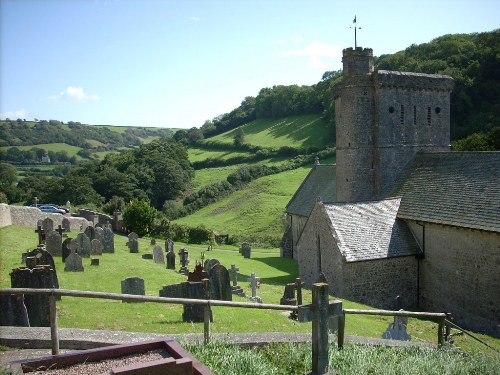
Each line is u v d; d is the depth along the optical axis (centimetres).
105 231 2931
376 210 2628
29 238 2970
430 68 6419
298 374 879
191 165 10338
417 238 2500
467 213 2216
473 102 5900
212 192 8231
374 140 3048
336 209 2548
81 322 1287
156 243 4131
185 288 1342
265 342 1062
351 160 3080
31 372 646
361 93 3028
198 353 888
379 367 935
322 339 819
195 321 1358
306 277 2733
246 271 3447
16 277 1241
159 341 743
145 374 595
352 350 1034
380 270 2381
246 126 12238
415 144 3111
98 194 8106
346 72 3072
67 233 3481
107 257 2712
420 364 982
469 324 2178
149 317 1386
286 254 4294
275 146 9644
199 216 7444
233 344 990
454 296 2259
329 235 2445
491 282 2053
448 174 2627
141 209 4588
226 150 10944
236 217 6888
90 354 688
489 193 2217
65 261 2184
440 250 2339
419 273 2472
